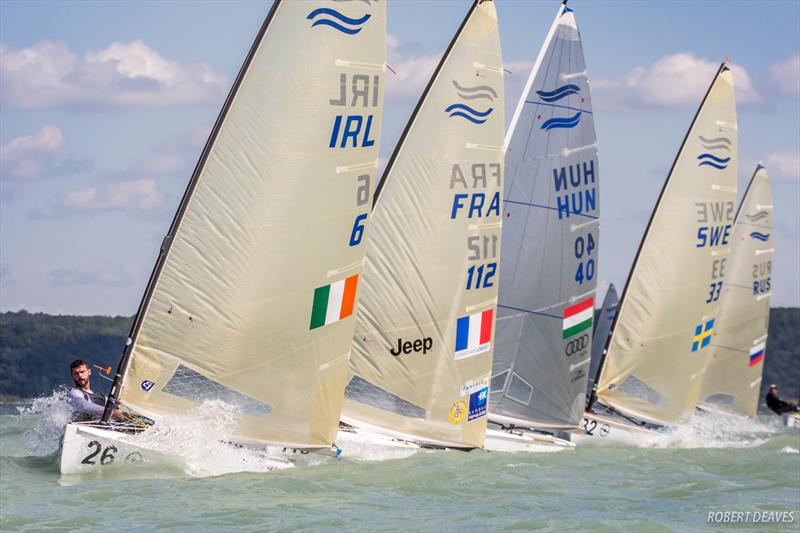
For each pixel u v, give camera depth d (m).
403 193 66.12
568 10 80.94
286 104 55.25
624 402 90.62
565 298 81.31
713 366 130.50
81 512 43.28
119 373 53.53
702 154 91.50
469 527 43.12
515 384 80.19
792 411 129.38
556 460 69.50
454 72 67.06
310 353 57.44
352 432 64.50
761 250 132.12
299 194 55.94
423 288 66.88
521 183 79.56
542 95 80.06
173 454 53.09
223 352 55.03
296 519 43.31
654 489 57.31
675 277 91.12
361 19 57.06
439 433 68.25
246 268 55.03
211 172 54.06
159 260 53.62
